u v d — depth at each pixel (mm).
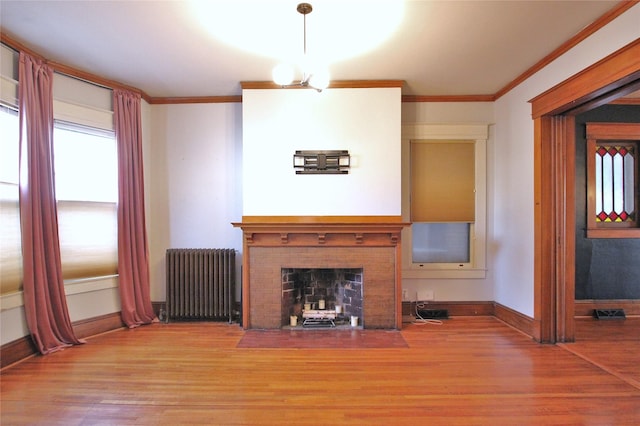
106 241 3613
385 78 3607
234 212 4137
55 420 2006
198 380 2486
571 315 3246
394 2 2307
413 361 2818
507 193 3842
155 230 4148
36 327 2877
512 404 2176
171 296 3887
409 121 4129
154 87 3818
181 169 4148
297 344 3205
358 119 3670
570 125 3234
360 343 3230
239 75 3514
